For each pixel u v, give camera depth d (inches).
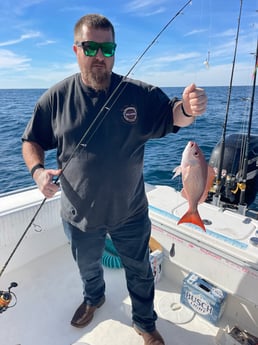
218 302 72.6
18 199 96.4
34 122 67.6
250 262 67.5
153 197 96.0
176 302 82.6
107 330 74.4
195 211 59.1
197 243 77.1
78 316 75.4
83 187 62.6
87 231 66.2
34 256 99.0
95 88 59.6
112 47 56.6
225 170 124.7
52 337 72.4
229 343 67.6
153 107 62.7
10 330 74.1
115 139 60.3
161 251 87.7
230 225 79.4
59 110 62.9
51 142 70.6
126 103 60.6
